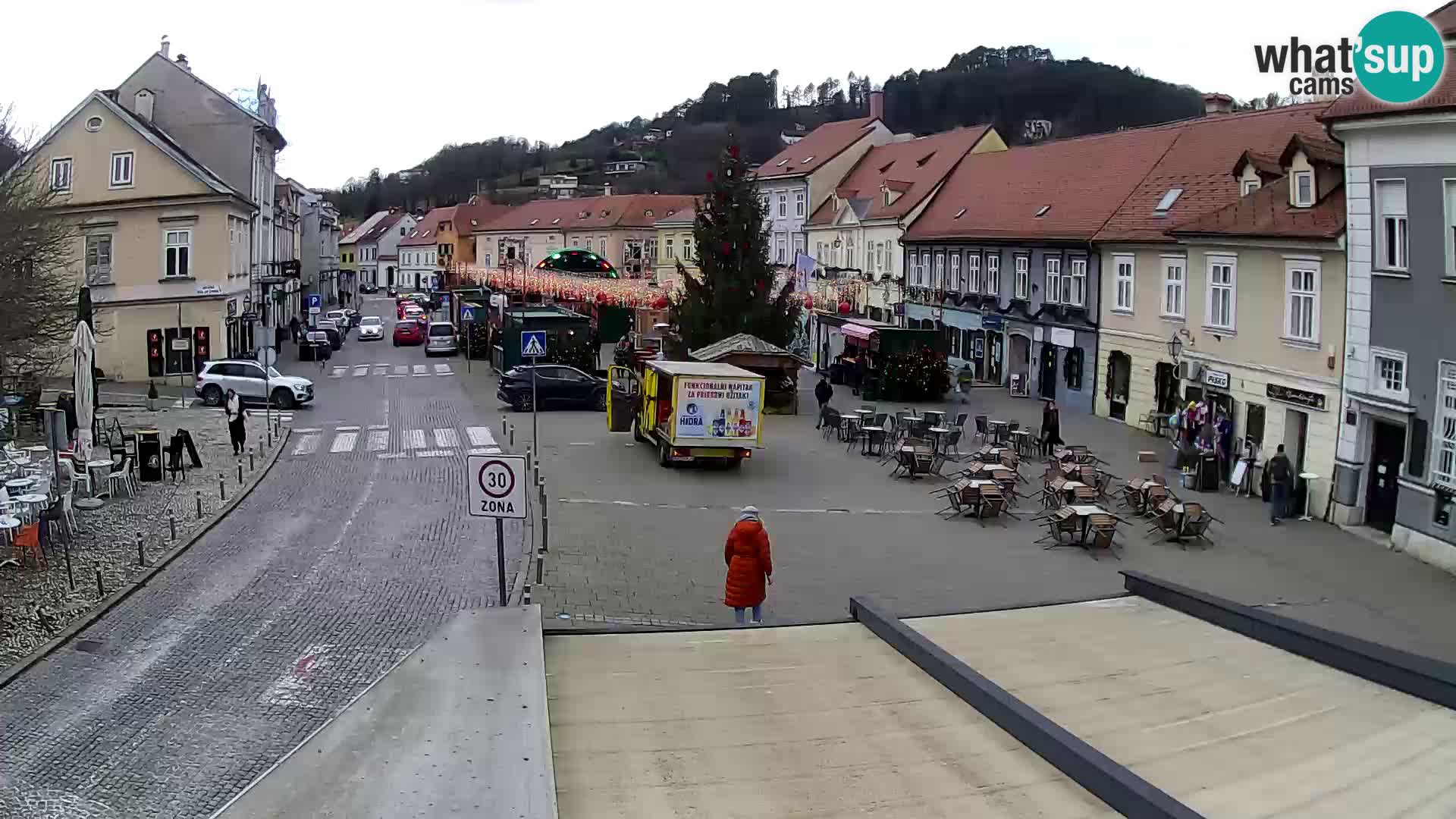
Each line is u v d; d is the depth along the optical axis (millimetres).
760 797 6629
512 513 14672
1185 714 8258
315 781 6215
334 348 70125
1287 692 8805
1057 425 32125
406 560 19609
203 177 48562
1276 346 27109
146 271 48719
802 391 47312
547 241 114250
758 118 175000
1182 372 32406
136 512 23250
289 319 73375
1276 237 26422
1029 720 7453
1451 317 20688
